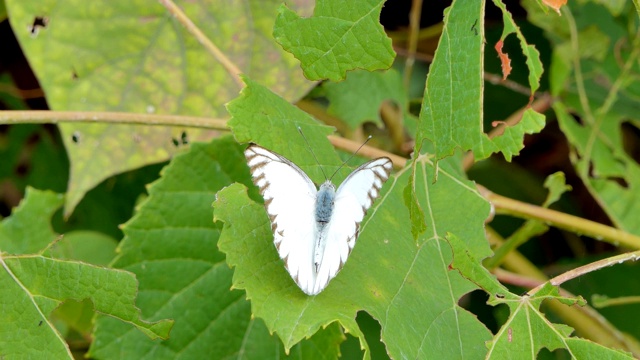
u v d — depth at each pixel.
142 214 0.45
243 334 0.45
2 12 0.51
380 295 0.41
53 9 0.48
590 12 0.53
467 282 0.42
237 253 0.40
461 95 0.40
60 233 0.52
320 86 0.52
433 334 0.40
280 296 0.40
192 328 0.45
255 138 0.41
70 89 0.48
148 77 0.49
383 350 0.50
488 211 0.44
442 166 0.44
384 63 0.40
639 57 0.53
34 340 0.41
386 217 0.43
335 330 0.44
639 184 0.53
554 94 0.53
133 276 0.41
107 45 0.48
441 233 0.43
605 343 0.51
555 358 0.51
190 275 0.45
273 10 0.49
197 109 0.49
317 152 0.43
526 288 0.48
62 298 0.41
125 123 0.44
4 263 0.41
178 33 0.49
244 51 0.49
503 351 0.40
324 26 0.40
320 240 0.40
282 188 0.40
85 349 0.50
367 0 0.40
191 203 0.45
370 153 0.46
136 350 0.45
